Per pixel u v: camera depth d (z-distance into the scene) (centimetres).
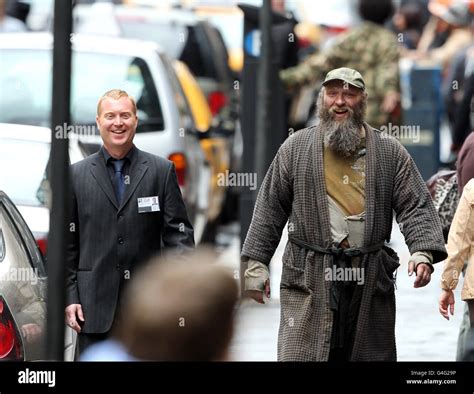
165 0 4588
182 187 2745
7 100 2730
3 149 1973
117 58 2805
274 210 1514
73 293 1548
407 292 2638
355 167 1484
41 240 1803
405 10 4506
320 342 1473
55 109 1019
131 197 1562
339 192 1480
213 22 4678
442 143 4153
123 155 1575
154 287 817
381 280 1485
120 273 1553
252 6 2638
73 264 1557
